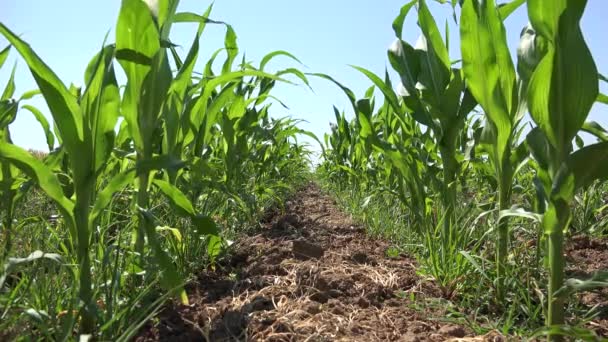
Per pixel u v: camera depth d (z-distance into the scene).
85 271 1.72
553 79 1.65
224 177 3.74
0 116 2.27
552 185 1.68
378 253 3.56
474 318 2.21
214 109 2.97
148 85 2.05
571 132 1.66
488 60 2.17
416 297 2.51
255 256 3.29
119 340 1.57
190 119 2.58
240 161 4.09
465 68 2.25
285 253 3.29
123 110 2.11
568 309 2.19
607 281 1.61
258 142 5.10
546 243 2.28
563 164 1.64
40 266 1.94
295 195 8.13
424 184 3.39
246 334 1.93
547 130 1.70
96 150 1.74
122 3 1.80
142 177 2.17
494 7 2.16
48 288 1.86
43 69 1.59
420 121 2.96
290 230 4.31
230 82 2.97
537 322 2.12
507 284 2.29
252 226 4.35
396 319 2.20
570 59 1.62
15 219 2.77
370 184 5.35
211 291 2.52
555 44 1.62
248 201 3.99
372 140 3.26
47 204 3.23
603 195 4.64
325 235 4.29
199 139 2.95
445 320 2.14
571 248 3.49
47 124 3.12
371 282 2.71
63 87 1.63
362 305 2.39
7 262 1.60
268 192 4.46
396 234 3.98
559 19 1.61
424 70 2.92
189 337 1.94
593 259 3.19
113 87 1.76
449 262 2.62
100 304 2.04
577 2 1.58
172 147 2.38
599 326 2.08
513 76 2.23
